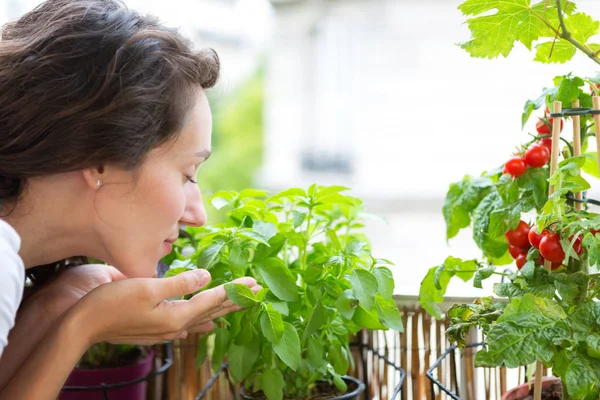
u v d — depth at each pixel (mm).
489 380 972
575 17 771
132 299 727
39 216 719
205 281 762
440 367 990
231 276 862
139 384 1030
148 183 712
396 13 4379
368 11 4414
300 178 4770
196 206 801
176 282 742
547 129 828
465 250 3756
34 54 679
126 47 682
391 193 4438
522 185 798
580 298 708
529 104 842
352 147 4691
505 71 4270
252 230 839
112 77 664
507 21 779
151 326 741
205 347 898
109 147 670
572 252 686
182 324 752
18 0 2488
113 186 708
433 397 851
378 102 4590
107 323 728
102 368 1015
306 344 880
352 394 853
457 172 4438
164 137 703
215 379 994
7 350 832
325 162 4715
